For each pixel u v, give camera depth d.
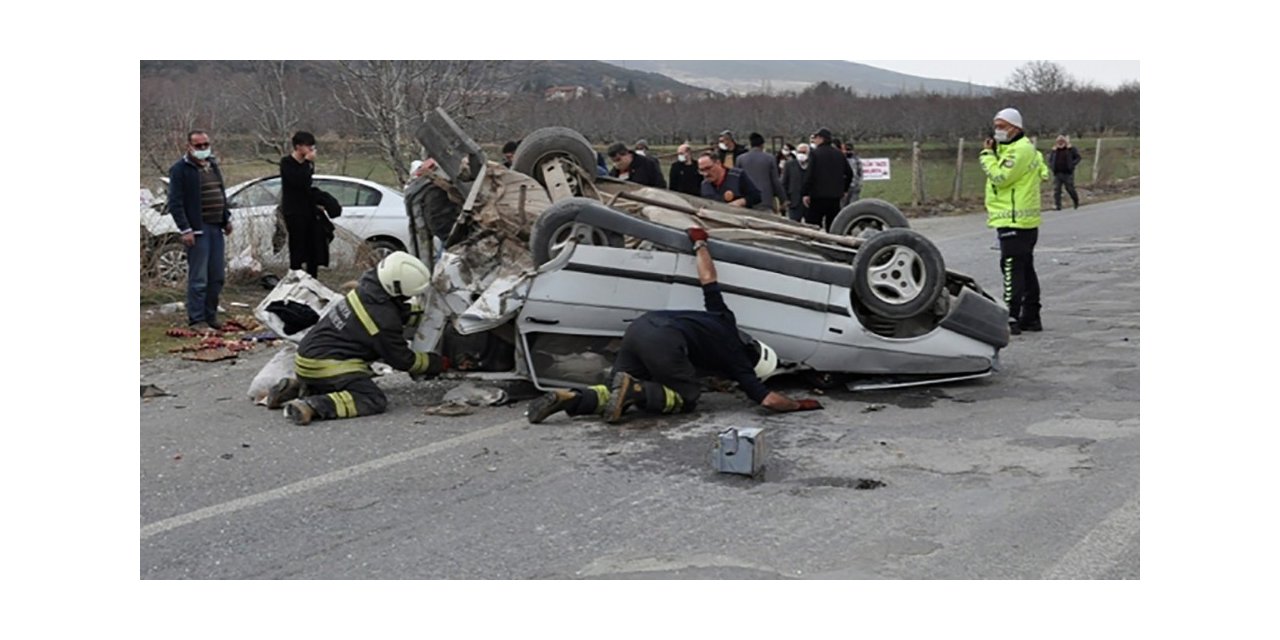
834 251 8.73
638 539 5.35
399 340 7.90
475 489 6.14
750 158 13.62
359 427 7.53
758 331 8.06
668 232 7.90
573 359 8.08
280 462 6.74
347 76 15.84
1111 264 16.02
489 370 8.26
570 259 7.80
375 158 17.66
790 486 6.06
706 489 6.04
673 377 7.45
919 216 27.36
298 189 11.90
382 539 5.45
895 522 5.48
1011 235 10.63
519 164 9.18
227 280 13.85
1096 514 5.51
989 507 5.66
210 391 8.76
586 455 6.73
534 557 5.18
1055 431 7.03
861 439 6.96
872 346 8.13
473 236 8.24
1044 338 10.36
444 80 15.67
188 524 5.70
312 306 8.63
